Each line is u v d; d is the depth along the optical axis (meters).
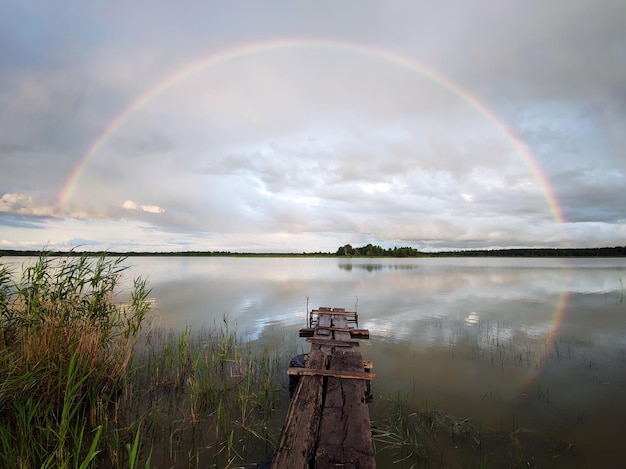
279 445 4.64
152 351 10.03
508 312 17.30
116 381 7.25
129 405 7.11
